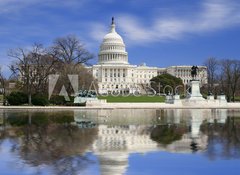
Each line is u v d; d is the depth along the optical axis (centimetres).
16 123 3850
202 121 4231
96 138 2622
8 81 10994
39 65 8938
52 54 9181
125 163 1764
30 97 8538
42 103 8494
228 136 2741
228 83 12738
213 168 1670
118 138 2620
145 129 3278
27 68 8812
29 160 1811
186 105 9294
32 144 2325
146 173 1588
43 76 8931
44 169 1627
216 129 3262
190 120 4403
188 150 2114
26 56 8888
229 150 2108
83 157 1892
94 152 2036
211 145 2300
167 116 5272
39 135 2798
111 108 8000
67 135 2802
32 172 1576
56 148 2166
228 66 14000
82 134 2870
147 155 1962
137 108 8275
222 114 5866
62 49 9619
